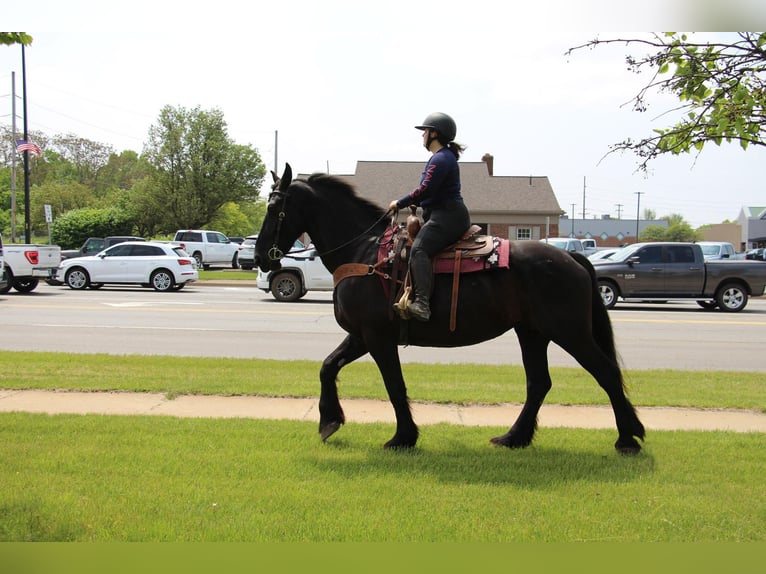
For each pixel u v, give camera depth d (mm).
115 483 4945
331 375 6320
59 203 68250
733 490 4953
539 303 5715
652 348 13133
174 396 8031
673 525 4324
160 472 5219
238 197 60375
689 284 20719
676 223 104250
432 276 5777
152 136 58094
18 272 23562
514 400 8016
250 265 34625
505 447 6098
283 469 5328
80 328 14797
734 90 4547
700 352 12664
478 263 5770
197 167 58031
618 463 5574
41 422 6676
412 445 5965
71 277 25609
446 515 4445
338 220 6270
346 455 5738
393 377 5992
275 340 13297
